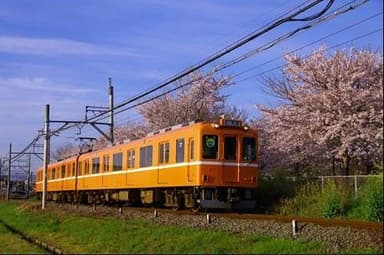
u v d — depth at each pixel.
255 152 21.14
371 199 16.66
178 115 36.44
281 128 27.11
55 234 21.09
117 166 28.91
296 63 26.55
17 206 44.03
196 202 20.81
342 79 24.77
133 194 27.55
